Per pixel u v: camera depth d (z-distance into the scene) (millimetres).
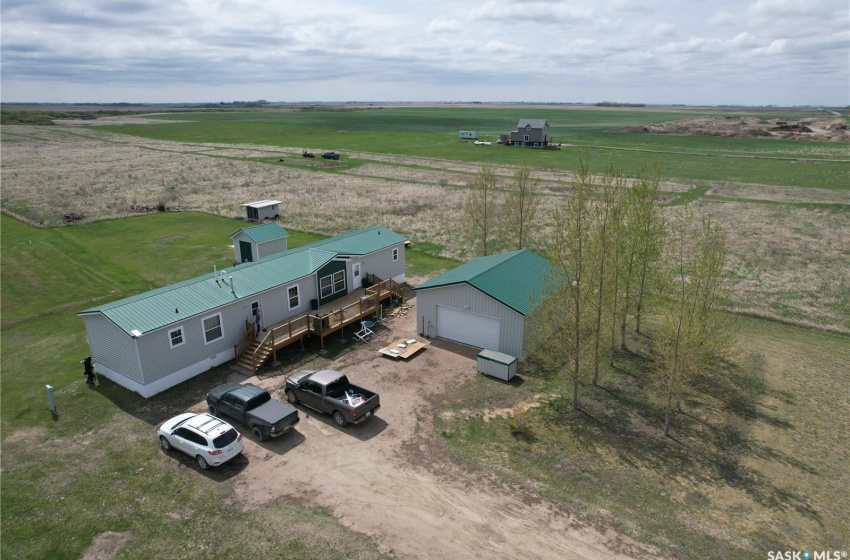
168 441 19625
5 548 15234
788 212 60719
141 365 23344
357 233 37531
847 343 29453
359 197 70688
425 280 39594
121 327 22922
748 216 58844
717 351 22688
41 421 22031
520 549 14828
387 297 34656
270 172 90625
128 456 19609
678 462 19266
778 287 38250
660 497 17297
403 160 105312
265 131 167375
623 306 27562
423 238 51094
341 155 111938
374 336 30375
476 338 28734
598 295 22781
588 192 23094
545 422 21812
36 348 28781
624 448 20109
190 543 15289
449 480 18016
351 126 192250
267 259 31125
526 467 18859
